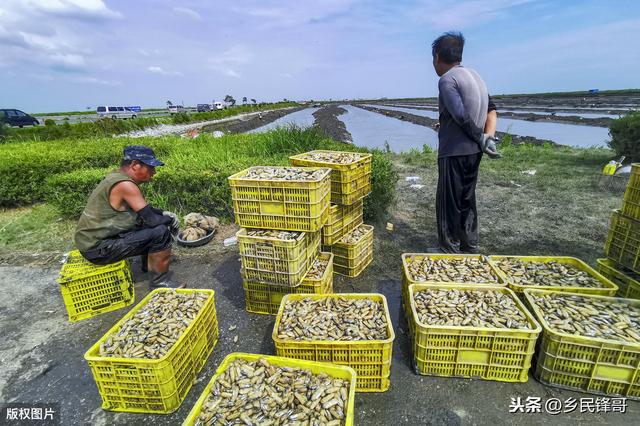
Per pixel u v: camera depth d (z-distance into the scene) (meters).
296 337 2.69
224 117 41.69
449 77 3.68
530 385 2.70
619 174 7.87
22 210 7.29
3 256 5.16
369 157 4.51
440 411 2.51
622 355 2.44
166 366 2.46
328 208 3.80
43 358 3.16
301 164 4.37
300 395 2.17
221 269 4.61
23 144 10.30
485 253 4.77
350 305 3.03
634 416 2.42
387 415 2.50
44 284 4.42
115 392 2.55
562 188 7.48
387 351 2.57
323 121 29.81
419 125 27.36
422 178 8.95
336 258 4.38
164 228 3.93
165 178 6.20
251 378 2.31
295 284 3.32
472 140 3.76
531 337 2.56
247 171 3.90
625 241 3.26
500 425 2.39
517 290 3.21
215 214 6.20
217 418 2.07
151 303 3.11
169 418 2.53
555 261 3.68
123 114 51.31
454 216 4.07
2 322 3.70
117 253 3.65
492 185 8.00
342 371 2.29
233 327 3.50
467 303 2.96
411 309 2.97
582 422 2.39
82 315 3.70
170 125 27.50
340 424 1.99
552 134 18.28
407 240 5.37
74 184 6.32
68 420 2.54
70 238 5.75
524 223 5.77
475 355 2.70
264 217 3.48
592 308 2.83
